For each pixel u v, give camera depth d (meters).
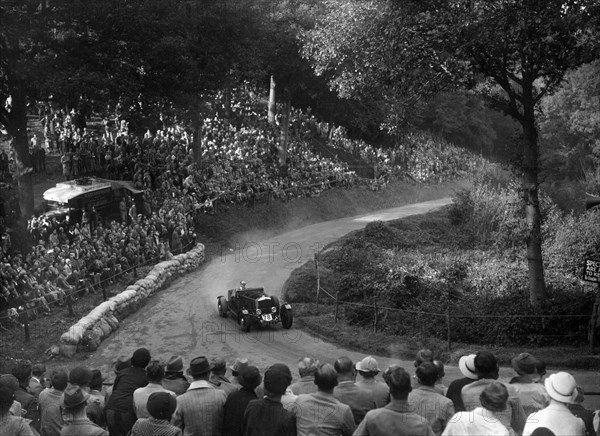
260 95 68.31
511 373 18.23
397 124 27.67
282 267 35.75
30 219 32.56
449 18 22.02
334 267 34.56
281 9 50.38
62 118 47.50
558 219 38.25
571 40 20.48
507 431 6.18
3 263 25.28
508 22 21.02
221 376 9.20
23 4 30.50
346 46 29.59
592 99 56.88
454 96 84.50
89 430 7.03
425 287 27.22
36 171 42.47
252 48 42.53
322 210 53.47
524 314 21.89
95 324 23.42
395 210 59.66
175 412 7.79
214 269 35.53
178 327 25.08
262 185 48.47
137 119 38.00
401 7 24.11
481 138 90.25
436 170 72.88
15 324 23.28
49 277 26.14
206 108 41.75
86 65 33.28
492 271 29.97
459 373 18.70
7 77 32.88
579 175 58.03
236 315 25.61
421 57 23.08
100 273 28.47
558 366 19.23
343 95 32.34
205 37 39.94
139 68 39.00
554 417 6.41
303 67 51.38
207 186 43.44
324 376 6.88
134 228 32.88
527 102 23.22
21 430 6.94
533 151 23.39
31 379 10.59
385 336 22.89
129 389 8.61
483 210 42.06
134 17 34.03
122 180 39.66
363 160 66.88
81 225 31.70
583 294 22.59
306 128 65.38
